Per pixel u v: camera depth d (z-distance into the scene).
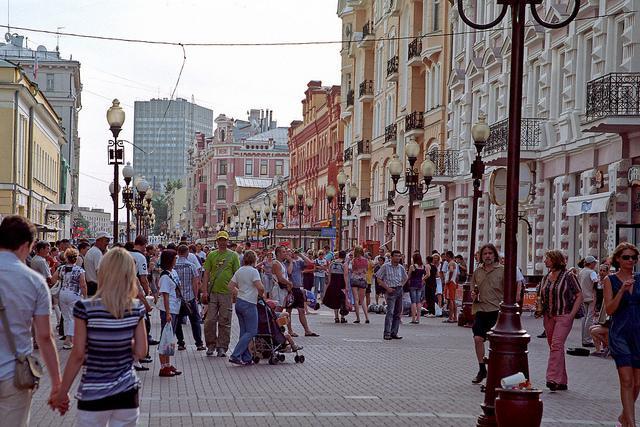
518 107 12.13
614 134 31.06
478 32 47.06
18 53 111.19
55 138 86.25
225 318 20.62
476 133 29.62
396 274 25.20
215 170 164.75
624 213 30.44
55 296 23.06
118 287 7.67
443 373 18.19
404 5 61.06
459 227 49.09
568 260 35.22
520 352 11.85
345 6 81.94
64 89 110.62
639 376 11.94
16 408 7.46
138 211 55.41
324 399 14.67
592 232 32.97
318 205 92.56
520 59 12.16
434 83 55.66
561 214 35.62
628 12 29.72
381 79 69.00
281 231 71.00
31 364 7.42
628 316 11.91
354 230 76.88
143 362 18.69
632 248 11.98
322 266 42.47
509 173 12.08
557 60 36.59
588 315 23.52
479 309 16.55
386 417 13.14
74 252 20.58
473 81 47.38
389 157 65.38
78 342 7.60
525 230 40.19
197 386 15.96
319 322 31.25
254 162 163.00
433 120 54.75
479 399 14.93
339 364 19.44
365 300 34.16
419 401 14.64
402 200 60.50
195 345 22.84
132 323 7.73
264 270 27.22
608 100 28.62
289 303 24.09
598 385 16.95
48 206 78.50
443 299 35.88
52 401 7.64
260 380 16.84
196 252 39.66
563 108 35.88
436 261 35.91
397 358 20.70
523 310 33.06
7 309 7.40
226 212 145.88
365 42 71.38
